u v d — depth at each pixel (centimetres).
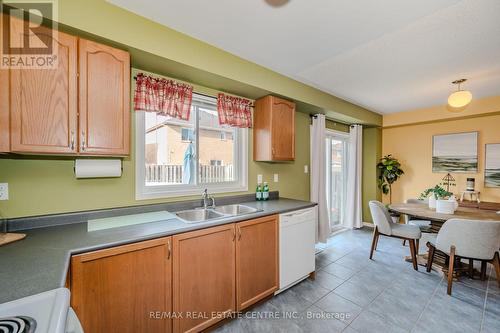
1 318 59
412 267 269
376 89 294
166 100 189
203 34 173
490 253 204
